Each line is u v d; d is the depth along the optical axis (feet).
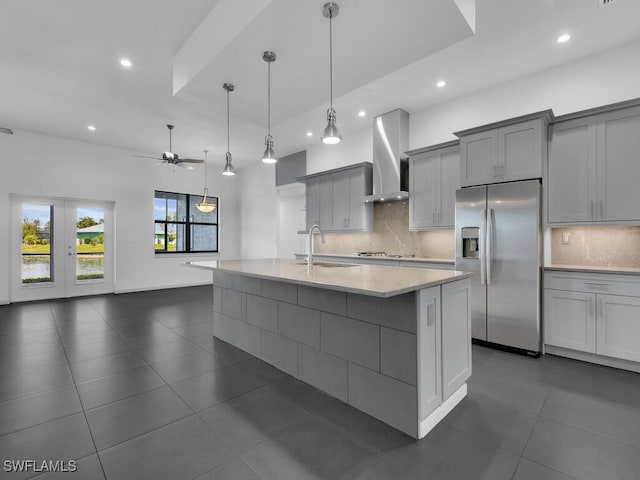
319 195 18.84
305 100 10.74
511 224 10.13
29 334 12.16
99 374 8.55
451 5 6.48
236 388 7.77
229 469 4.98
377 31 7.30
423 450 5.44
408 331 5.88
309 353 7.95
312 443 5.64
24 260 18.40
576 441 5.63
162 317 14.84
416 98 13.66
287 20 6.90
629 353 8.50
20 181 17.80
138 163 22.09
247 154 22.67
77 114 15.39
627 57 9.83
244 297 10.29
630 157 8.84
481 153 11.12
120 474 4.85
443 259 13.44
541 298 9.98
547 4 8.20
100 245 20.95
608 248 10.18
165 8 8.39
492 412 6.64
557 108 11.12
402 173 14.92
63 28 9.11
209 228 26.58
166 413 6.62
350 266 10.03
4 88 12.73
